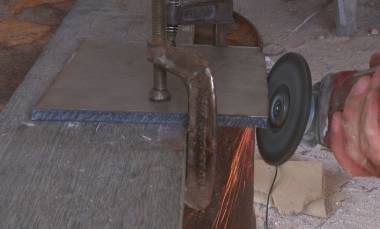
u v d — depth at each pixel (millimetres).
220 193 1700
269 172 3088
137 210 1044
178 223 1017
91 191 1091
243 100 1368
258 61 1601
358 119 1034
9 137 1255
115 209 1046
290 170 3078
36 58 1834
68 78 1457
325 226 2861
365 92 1049
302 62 1308
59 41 1744
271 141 1351
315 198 2973
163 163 1178
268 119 1370
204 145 1226
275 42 4418
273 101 1381
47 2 2213
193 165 1246
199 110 1211
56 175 1135
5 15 2107
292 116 1268
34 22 2062
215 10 1406
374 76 1042
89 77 1467
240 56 1628
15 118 1329
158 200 1070
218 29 1688
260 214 2936
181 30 1789
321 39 4441
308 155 3273
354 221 2883
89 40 1692
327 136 1152
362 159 1049
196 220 1609
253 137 1928
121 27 1853
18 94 1434
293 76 1322
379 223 2871
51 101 1348
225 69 1535
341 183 3105
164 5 1265
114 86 1423
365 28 4574
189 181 1258
